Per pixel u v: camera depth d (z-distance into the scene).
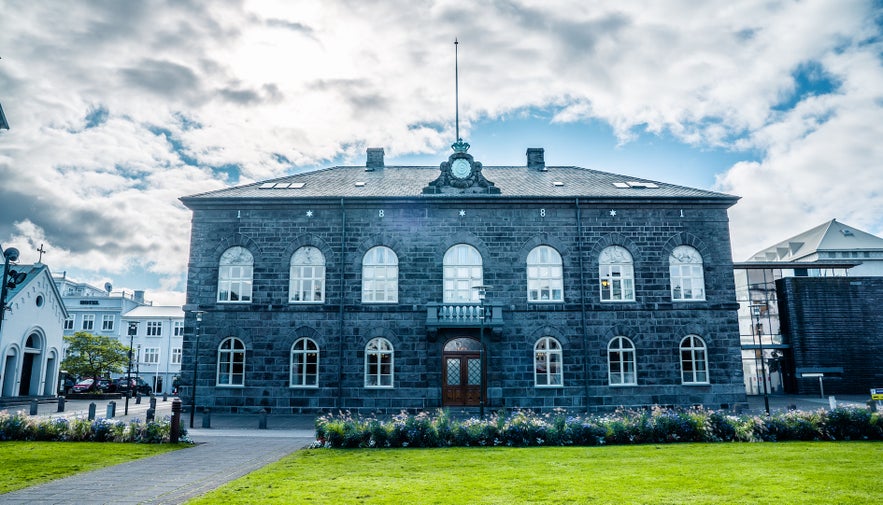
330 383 30.30
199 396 30.42
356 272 31.39
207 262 31.66
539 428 18.77
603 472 13.23
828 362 42.44
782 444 17.92
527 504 10.36
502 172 37.25
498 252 31.58
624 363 30.86
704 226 32.22
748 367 46.62
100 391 51.59
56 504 10.97
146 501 11.15
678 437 18.98
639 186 34.16
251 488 11.81
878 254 58.59
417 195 31.67
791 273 47.66
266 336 30.88
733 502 10.31
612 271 31.73
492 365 30.42
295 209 32.03
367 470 13.91
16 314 44.47
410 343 30.59
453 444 18.50
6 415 20.50
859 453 15.68
